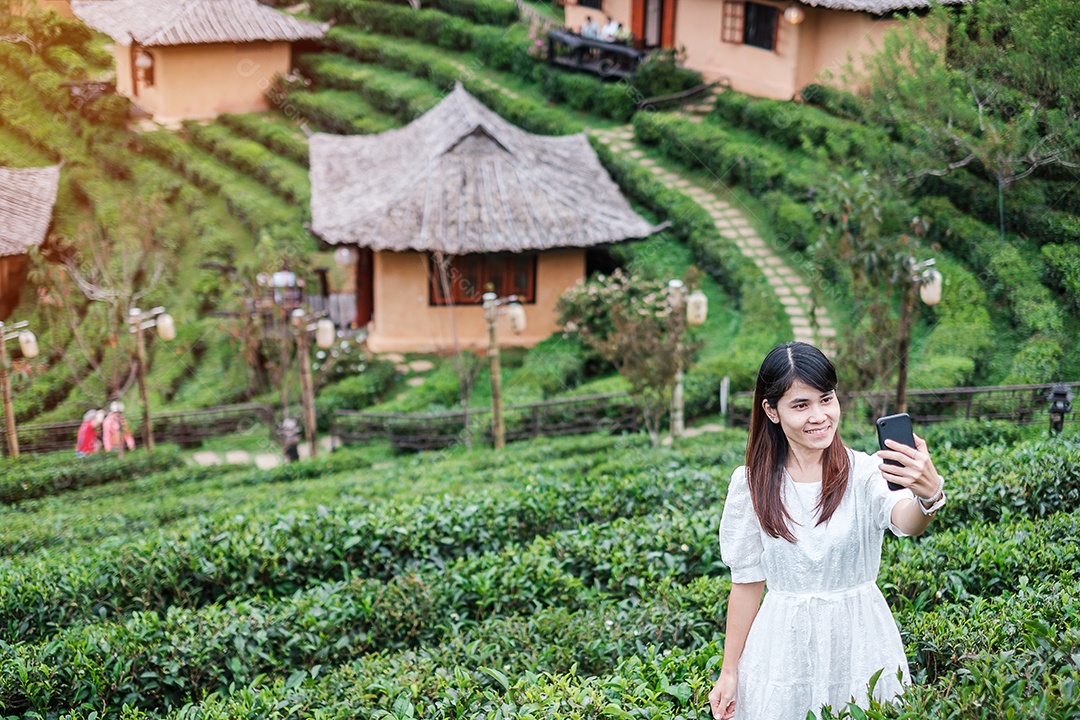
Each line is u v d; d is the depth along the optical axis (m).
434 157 25.12
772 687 4.10
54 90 33.84
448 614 7.55
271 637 7.27
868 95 23.03
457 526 9.16
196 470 18.69
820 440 3.97
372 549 8.87
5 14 35.47
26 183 29.92
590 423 20.20
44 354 24.92
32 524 13.38
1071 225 18.27
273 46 36.03
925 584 6.13
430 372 23.77
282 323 19.98
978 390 15.46
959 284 18.89
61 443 21.78
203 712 5.88
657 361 16.80
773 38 27.58
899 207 20.08
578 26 34.19
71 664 6.81
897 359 15.70
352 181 26.33
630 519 9.47
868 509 4.00
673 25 31.27
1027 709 3.64
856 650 4.04
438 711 5.24
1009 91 18.64
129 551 8.66
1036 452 8.51
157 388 23.33
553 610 6.83
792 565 4.04
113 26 35.12
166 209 30.33
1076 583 5.26
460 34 35.62
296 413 22.09
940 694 3.90
